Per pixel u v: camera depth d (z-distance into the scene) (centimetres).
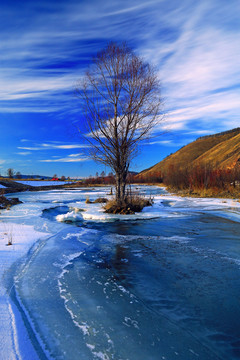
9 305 387
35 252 685
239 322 361
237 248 739
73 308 393
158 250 724
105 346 303
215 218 1276
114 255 676
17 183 5016
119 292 456
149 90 1484
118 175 1509
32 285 473
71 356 281
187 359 283
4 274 505
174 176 4134
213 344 312
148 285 487
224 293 452
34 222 1151
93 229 1024
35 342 302
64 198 2548
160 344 310
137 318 369
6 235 850
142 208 1562
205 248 742
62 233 934
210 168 3216
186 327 348
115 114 1491
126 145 1498
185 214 1405
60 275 530
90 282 498
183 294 449
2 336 308
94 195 2939
